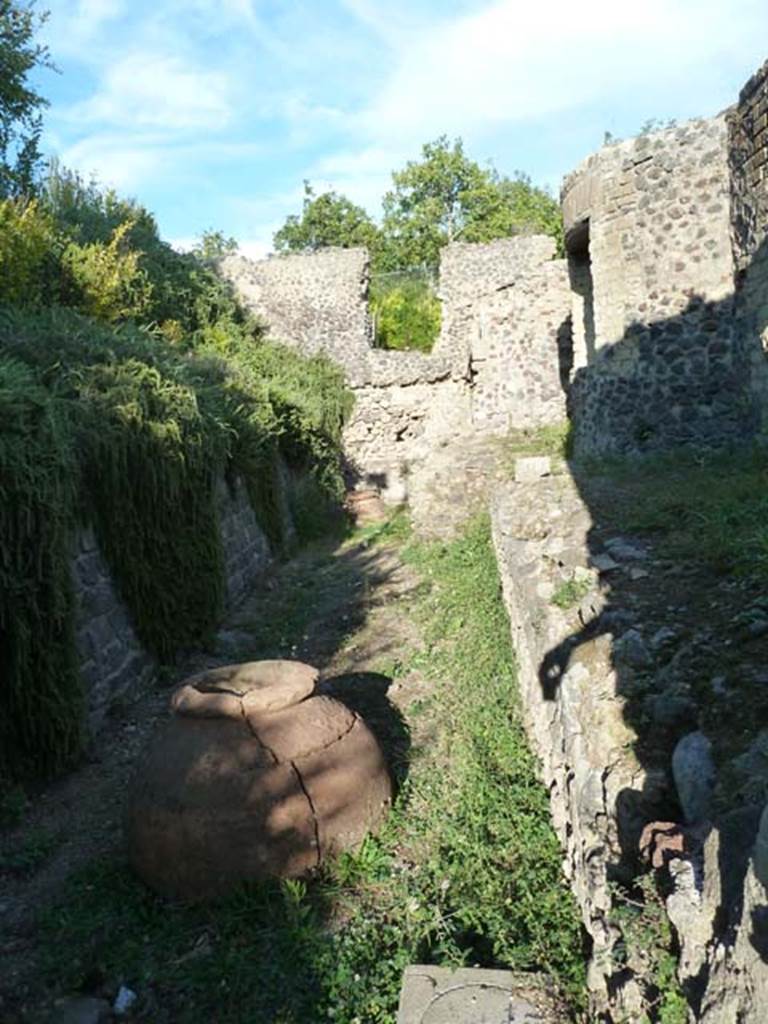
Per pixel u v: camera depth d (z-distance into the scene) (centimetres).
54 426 529
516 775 427
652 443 861
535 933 296
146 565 664
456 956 292
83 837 434
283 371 1577
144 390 700
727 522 500
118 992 315
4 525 467
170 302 1477
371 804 391
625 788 271
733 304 805
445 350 1831
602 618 400
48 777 495
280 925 336
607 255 886
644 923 211
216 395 945
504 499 763
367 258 2039
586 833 280
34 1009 311
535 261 1775
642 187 848
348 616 800
